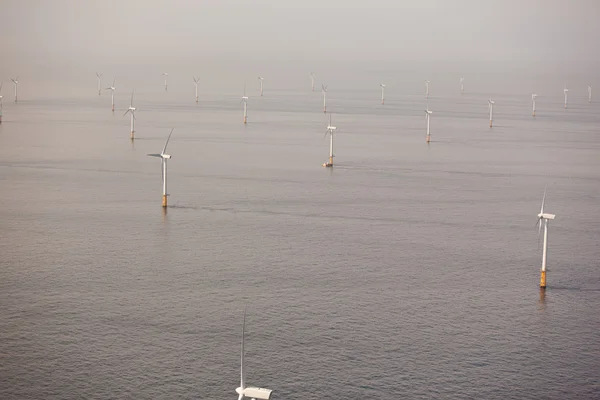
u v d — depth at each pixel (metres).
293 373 60.22
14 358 61.66
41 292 74.56
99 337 65.44
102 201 109.75
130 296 74.06
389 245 91.81
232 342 65.06
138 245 89.56
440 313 71.75
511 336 67.25
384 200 114.56
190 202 110.38
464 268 84.19
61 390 57.41
